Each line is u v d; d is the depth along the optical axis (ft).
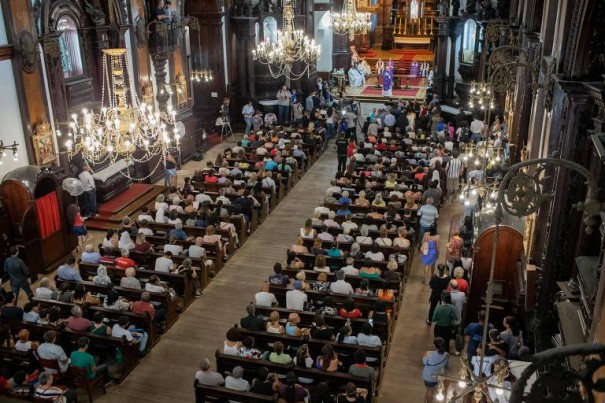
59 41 56.34
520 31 57.21
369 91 111.55
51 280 49.62
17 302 46.21
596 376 16.62
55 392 30.48
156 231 52.16
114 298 39.22
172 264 44.75
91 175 58.95
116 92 40.70
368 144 74.28
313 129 83.05
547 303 32.71
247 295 46.91
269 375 31.07
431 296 41.78
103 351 37.42
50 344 33.06
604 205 23.79
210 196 59.00
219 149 85.25
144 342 38.70
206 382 31.71
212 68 89.81
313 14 106.32
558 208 30.94
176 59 75.61
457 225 53.52
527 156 46.85
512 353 32.14
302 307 39.01
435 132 80.43
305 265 46.60
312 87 103.60
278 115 95.04
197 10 86.74
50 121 55.01
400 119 84.64
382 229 47.70
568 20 31.86
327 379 31.91
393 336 41.47
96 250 54.54
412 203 54.90
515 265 39.45
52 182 51.62
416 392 35.83
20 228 47.96
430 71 115.44
